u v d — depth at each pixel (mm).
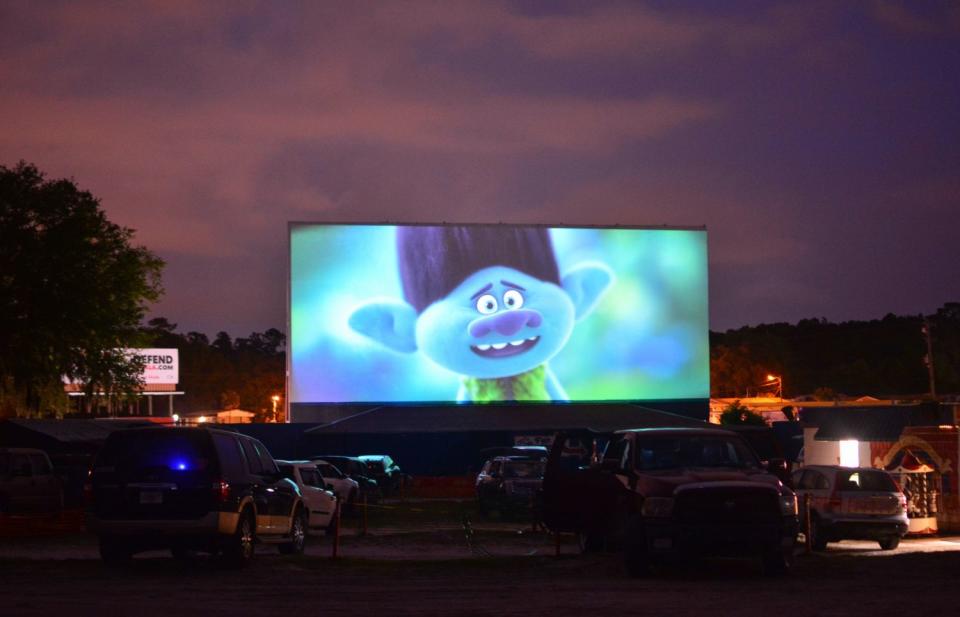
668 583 14469
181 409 150875
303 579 15078
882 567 16500
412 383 54062
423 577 15547
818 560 17797
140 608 11648
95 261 45938
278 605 11969
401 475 49531
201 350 162000
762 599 12391
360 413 53438
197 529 16391
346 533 28578
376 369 53844
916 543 26719
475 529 29812
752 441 39625
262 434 51500
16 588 13594
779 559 15219
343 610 11508
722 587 13852
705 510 14969
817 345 130000
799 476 25297
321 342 53594
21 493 28094
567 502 19594
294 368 53375
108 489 16516
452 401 54281
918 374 119188
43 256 44500
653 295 56125
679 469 16094
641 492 15391
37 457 28906
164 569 16656
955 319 124062
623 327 55750
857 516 23734
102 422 43562
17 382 44844
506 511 34688
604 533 18078
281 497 19250
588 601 12266
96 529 16453
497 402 54594
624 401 55531
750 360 120500
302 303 53625
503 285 55156
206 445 16703
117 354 47062
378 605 11945
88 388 47094
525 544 25109
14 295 44000
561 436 20406
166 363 92625
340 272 54000
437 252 54812
